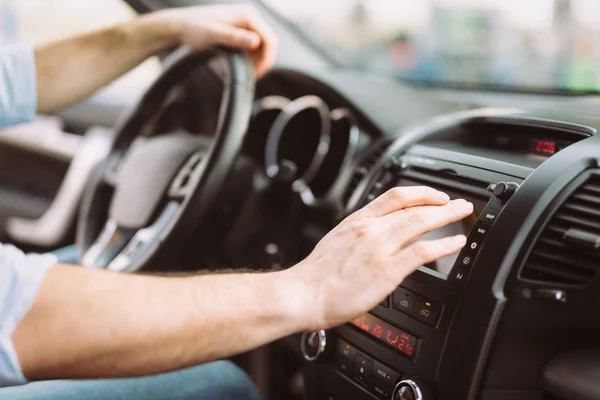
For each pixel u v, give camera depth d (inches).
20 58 43.7
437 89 63.6
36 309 23.9
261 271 30.8
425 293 33.0
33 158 76.9
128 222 45.9
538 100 55.9
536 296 30.4
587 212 30.6
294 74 55.7
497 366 30.7
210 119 59.1
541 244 31.3
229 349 25.5
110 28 46.2
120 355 24.3
